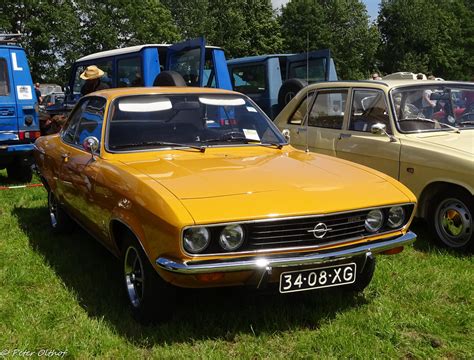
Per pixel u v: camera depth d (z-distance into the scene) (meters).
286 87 10.22
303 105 6.83
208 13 51.41
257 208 3.02
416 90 5.91
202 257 2.92
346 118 6.12
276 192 3.20
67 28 42.00
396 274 4.39
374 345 3.22
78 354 3.12
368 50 59.72
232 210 2.97
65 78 42.91
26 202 7.17
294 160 4.00
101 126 4.18
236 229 2.96
